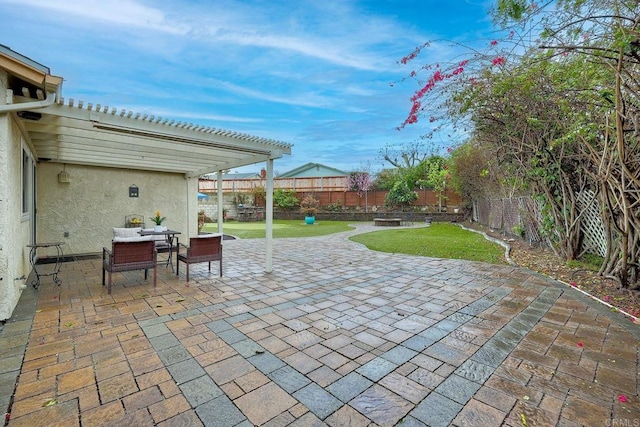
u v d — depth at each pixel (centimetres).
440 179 1850
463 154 1277
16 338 305
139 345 292
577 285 489
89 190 792
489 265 642
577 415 198
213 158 691
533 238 813
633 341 297
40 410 201
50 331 321
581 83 427
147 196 883
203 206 2003
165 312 377
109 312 376
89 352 278
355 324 343
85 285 496
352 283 512
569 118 504
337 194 2198
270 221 592
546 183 643
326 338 308
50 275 529
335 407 206
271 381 235
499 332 321
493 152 760
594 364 258
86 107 379
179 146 538
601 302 408
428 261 691
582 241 612
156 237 740
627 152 413
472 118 609
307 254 795
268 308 393
